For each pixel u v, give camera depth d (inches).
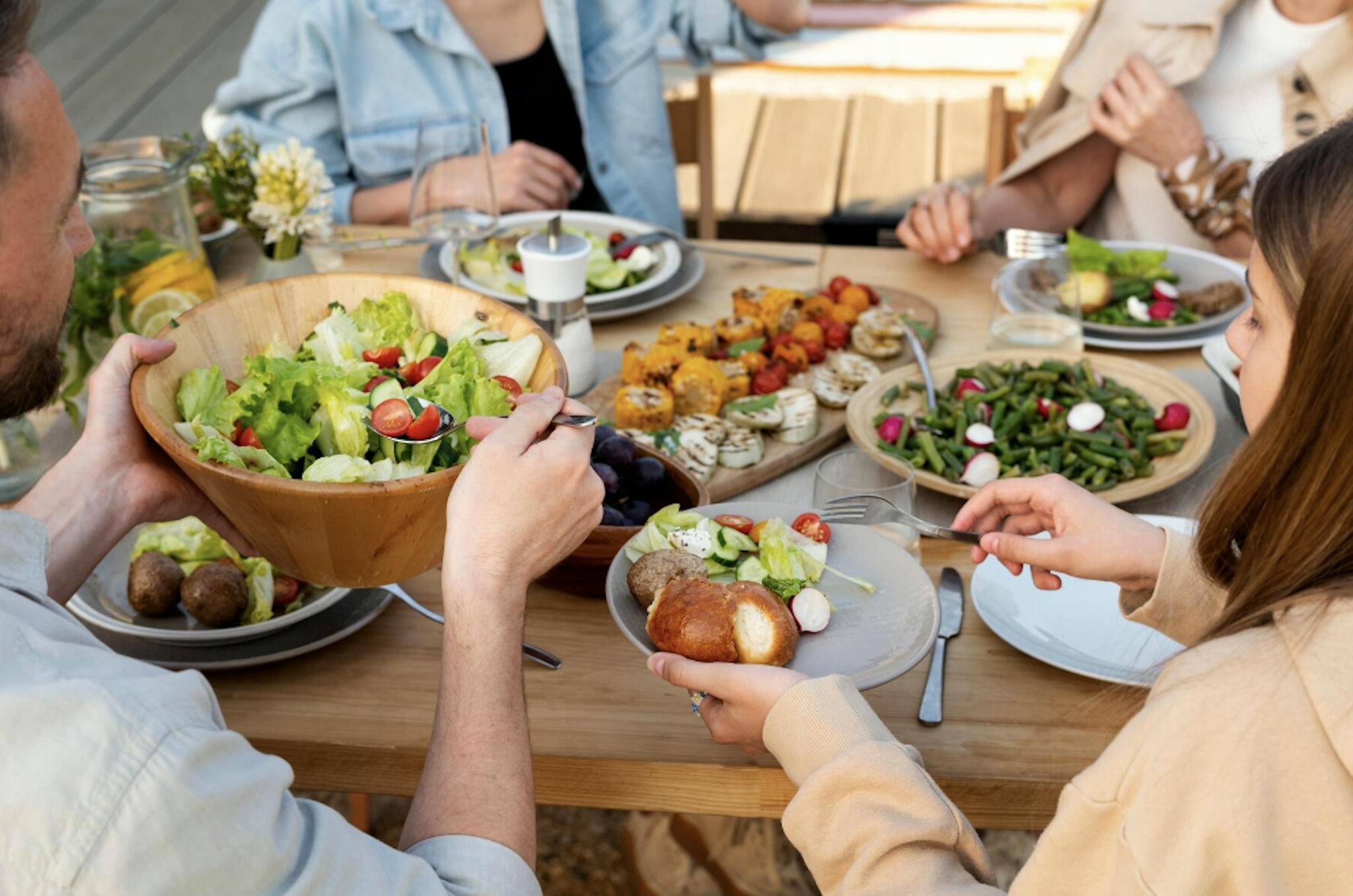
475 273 82.0
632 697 47.5
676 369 66.7
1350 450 29.5
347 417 41.3
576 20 108.3
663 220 121.6
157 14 244.1
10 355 31.8
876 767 36.5
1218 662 30.4
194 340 45.6
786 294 77.4
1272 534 31.6
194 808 27.3
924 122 198.5
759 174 181.6
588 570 51.2
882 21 237.1
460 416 42.4
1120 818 30.7
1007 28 232.4
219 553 51.3
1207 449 60.4
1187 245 98.7
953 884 35.2
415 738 45.4
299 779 46.5
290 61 104.4
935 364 69.4
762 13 119.2
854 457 55.7
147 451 45.9
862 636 44.5
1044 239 76.8
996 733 45.0
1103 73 96.3
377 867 31.2
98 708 26.8
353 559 39.1
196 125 193.8
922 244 87.7
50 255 31.3
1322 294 28.9
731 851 80.2
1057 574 52.4
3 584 30.9
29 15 29.1
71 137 31.1
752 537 48.8
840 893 36.5
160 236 66.4
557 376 42.7
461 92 107.7
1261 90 96.5
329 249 84.6
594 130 115.8
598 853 90.3
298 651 48.2
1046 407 63.3
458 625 37.5
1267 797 28.7
